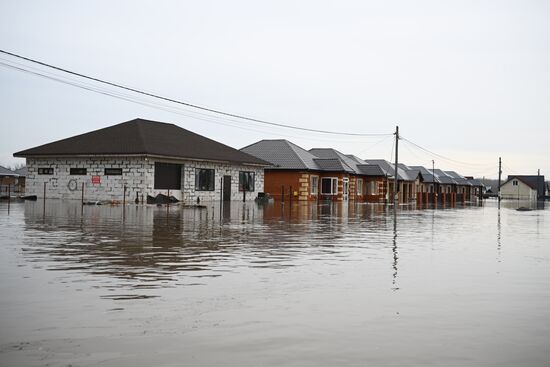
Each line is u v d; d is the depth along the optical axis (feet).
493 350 15.29
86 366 13.65
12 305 19.66
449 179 262.88
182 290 22.62
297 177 148.66
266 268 28.45
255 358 14.39
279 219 66.80
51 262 29.09
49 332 16.46
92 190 106.93
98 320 17.80
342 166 158.10
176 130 126.72
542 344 15.88
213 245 37.73
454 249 38.58
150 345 15.33
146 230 47.14
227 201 122.72
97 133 115.24
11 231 44.96
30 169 114.21
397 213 94.07
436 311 19.62
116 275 25.64
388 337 16.37
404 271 28.25
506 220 78.64
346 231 51.88
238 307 19.84
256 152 156.04
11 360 14.05
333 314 18.98
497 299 21.74
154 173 104.22
